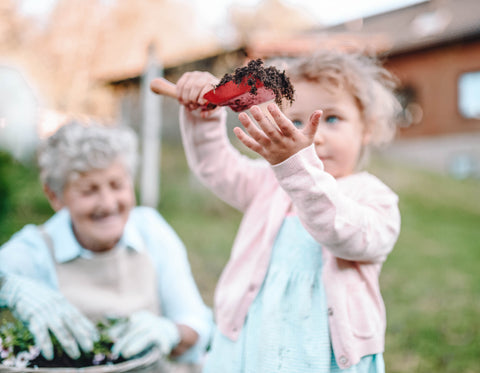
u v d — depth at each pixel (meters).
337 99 1.22
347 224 1.04
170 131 8.57
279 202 1.29
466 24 11.72
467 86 11.80
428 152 12.06
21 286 1.44
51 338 1.35
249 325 1.20
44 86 7.77
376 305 1.18
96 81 7.50
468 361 2.36
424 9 12.84
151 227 1.85
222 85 1.02
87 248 1.68
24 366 1.27
